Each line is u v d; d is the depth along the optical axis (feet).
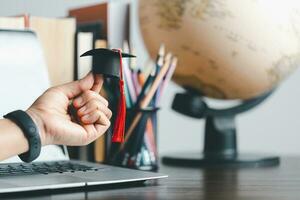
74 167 2.37
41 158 2.63
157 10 2.96
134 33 4.39
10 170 2.22
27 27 3.06
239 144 4.64
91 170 2.29
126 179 2.05
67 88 2.08
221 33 2.84
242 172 2.71
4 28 2.87
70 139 2.01
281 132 4.68
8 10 4.25
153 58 3.21
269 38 2.86
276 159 3.20
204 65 2.96
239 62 2.91
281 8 2.83
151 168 2.84
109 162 2.87
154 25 3.02
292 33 2.89
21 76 2.77
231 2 2.81
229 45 2.86
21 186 1.82
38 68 2.84
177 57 3.01
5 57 2.76
